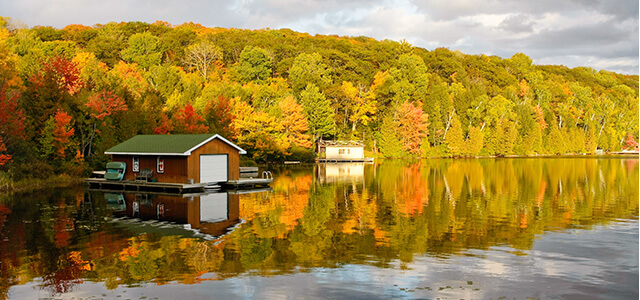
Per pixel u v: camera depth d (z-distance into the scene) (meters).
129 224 20.73
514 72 146.75
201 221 21.53
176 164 34.50
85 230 19.42
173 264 14.51
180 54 112.94
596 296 11.97
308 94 83.62
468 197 30.22
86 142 45.62
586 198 29.75
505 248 16.62
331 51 112.44
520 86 127.44
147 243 17.12
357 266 14.38
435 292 12.21
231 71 103.81
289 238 18.03
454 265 14.51
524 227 20.33
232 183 35.62
